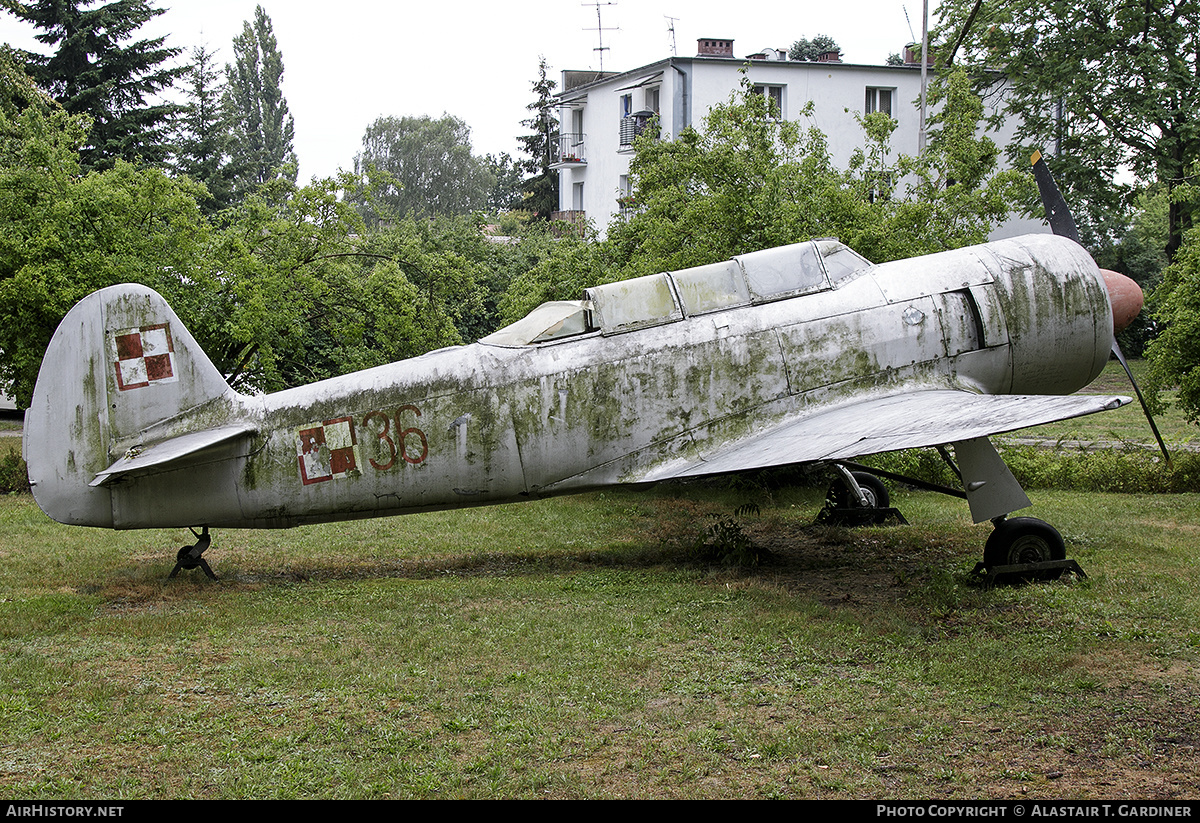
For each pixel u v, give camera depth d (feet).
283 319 47.09
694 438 27.89
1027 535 25.41
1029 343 28.94
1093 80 93.20
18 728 16.29
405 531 35.94
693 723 16.10
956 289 28.89
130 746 15.60
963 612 22.52
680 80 106.42
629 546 33.06
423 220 84.89
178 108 109.81
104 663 19.85
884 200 43.93
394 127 249.14
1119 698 16.89
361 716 16.74
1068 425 65.36
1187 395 41.60
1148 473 42.16
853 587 25.86
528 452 27.63
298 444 27.17
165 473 26.76
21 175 44.42
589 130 131.64
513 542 33.96
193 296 46.78
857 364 28.25
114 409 26.63
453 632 21.77
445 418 27.37
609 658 19.61
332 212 50.19
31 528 36.58
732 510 40.47
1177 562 27.12
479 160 250.78
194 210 47.01
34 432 26.40
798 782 13.92
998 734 15.47
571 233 68.80
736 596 24.77
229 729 16.24
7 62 70.33
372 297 51.24
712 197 43.09
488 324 76.95
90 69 106.52
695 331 28.22
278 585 27.27
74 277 42.50
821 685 17.81
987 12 96.37
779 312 28.48
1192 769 14.07
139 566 29.66
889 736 15.44
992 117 103.35
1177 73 91.15
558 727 16.03
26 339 43.42
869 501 36.94
